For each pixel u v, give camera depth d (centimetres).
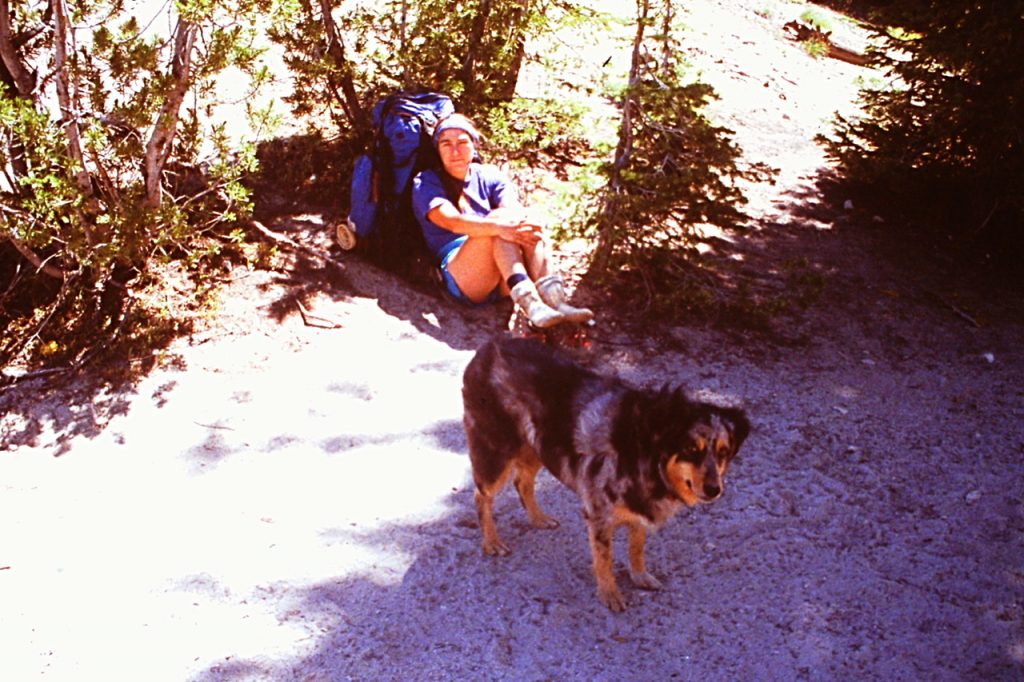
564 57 991
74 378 562
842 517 480
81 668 382
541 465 453
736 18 1331
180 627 402
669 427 372
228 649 391
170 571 432
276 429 527
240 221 675
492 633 400
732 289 695
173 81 579
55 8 557
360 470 502
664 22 665
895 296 734
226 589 422
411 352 602
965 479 517
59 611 410
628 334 641
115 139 595
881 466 525
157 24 828
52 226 570
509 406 425
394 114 662
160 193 615
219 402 546
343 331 613
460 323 639
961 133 809
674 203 654
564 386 410
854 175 886
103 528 458
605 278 682
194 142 634
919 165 861
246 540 452
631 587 429
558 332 604
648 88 641
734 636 400
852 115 1108
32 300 621
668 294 676
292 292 638
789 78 1183
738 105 1055
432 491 490
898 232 838
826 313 697
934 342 673
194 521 463
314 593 421
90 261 589
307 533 457
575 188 748
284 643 395
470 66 787
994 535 469
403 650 392
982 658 389
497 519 473
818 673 380
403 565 439
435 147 650
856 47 1353
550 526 468
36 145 560
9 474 495
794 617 410
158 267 633
